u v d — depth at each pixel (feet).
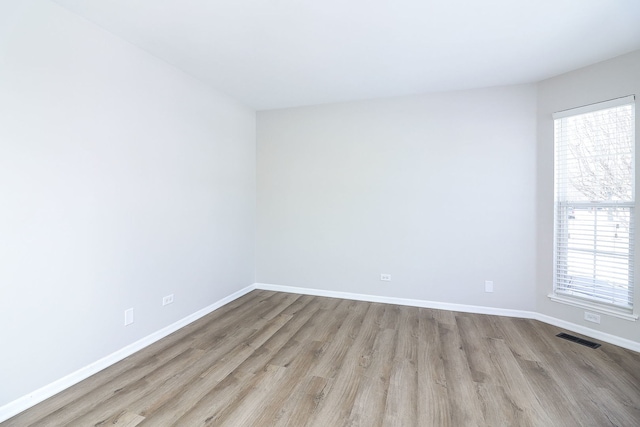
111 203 7.98
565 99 10.09
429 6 6.73
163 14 7.06
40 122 6.45
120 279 8.27
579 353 8.58
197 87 10.94
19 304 6.16
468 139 11.68
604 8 6.77
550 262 10.60
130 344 8.57
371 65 9.72
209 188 11.69
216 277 12.16
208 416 6.07
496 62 9.42
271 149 14.44
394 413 6.18
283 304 12.72
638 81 8.53
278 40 8.23
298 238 14.15
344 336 9.72
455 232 11.94
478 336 9.68
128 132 8.41
